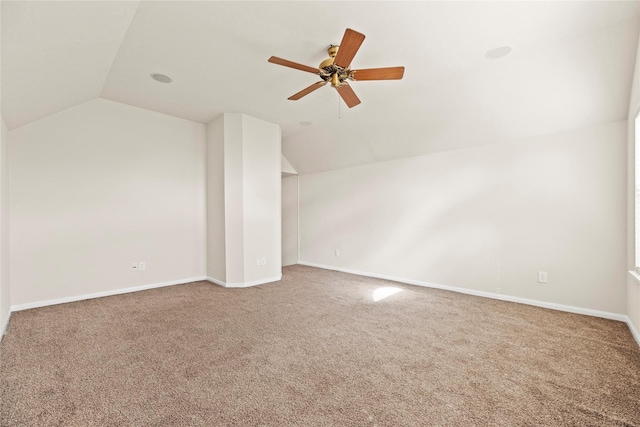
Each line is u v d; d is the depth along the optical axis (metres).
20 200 3.30
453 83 3.27
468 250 4.04
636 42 2.38
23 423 1.50
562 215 3.31
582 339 2.52
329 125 4.72
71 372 1.98
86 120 3.73
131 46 2.61
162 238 4.34
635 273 2.51
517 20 2.26
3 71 2.12
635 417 1.54
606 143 3.06
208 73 3.11
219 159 4.44
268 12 2.16
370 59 2.80
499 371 2.02
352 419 1.54
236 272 4.36
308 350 2.33
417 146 4.42
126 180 4.03
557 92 2.99
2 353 2.25
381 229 5.02
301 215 6.38
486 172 3.88
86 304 3.48
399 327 2.81
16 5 1.53
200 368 2.05
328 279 4.91
